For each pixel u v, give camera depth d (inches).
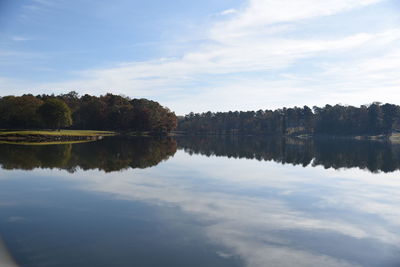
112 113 4690.0
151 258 374.6
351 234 471.8
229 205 615.5
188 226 486.9
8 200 625.0
